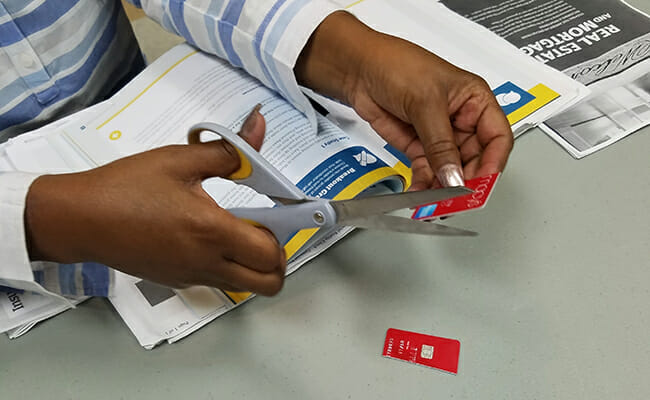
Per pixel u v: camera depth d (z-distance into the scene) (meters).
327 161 0.45
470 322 0.37
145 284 0.40
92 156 0.48
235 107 0.51
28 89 0.56
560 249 0.40
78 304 0.40
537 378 0.34
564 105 0.49
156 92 0.54
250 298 0.39
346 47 0.45
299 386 0.35
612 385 0.34
